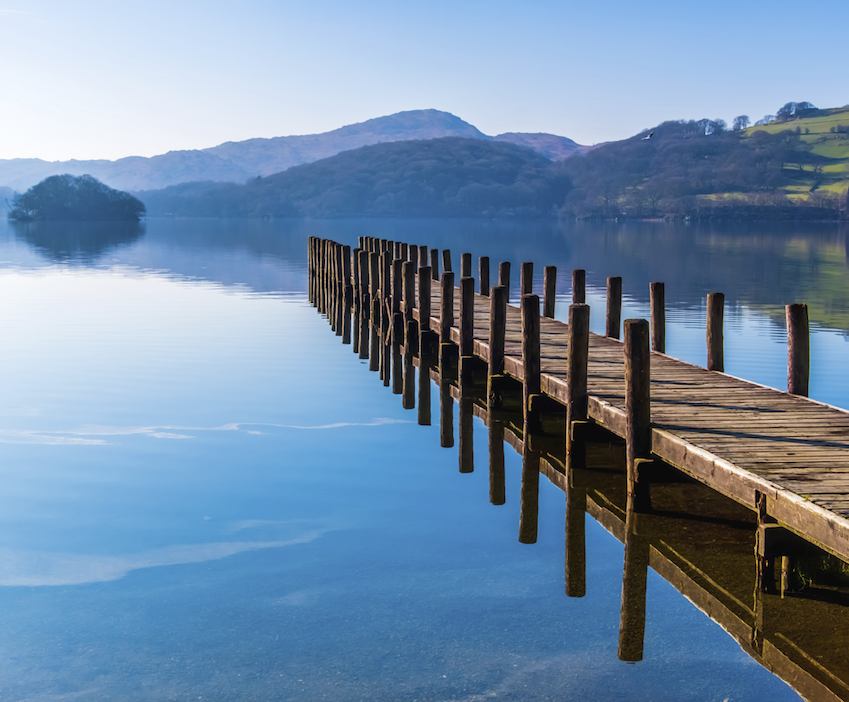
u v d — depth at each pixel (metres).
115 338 22.53
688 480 8.04
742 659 6.76
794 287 34.22
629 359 7.40
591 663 6.75
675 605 7.68
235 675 6.68
